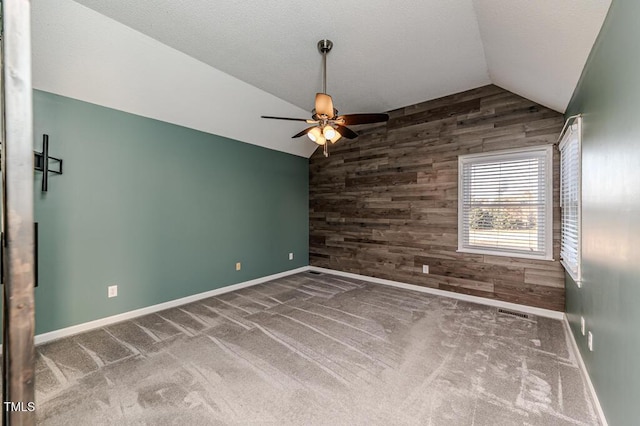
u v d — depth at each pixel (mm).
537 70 2492
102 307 2957
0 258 940
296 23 2305
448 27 2361
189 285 3721
